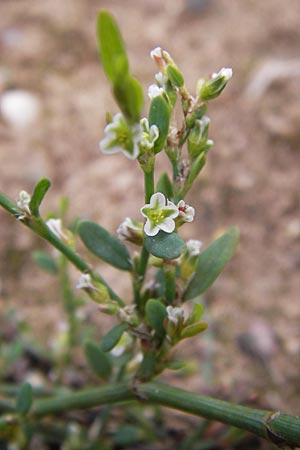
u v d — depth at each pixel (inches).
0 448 7.3
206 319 8.5
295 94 10.4
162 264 5.1
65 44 11.6
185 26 11.9
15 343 7.8
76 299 7.3
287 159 9.8
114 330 5.1
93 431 7.5
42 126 10.5
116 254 5.3
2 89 10.8
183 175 4.9
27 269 9.1
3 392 7.2
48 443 7.7
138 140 4.0
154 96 4.4
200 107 4.7
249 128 10.2
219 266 5.3
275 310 8.6
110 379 6.5
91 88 11.1
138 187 9.7
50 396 7.4
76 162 10.1
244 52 11.4
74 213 9.5
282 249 9.1
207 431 7.5
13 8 12.1
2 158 10.0
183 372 8.1
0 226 9.3
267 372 8.2
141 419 7.5
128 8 12.3
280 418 4.8
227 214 9.4
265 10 11.9
